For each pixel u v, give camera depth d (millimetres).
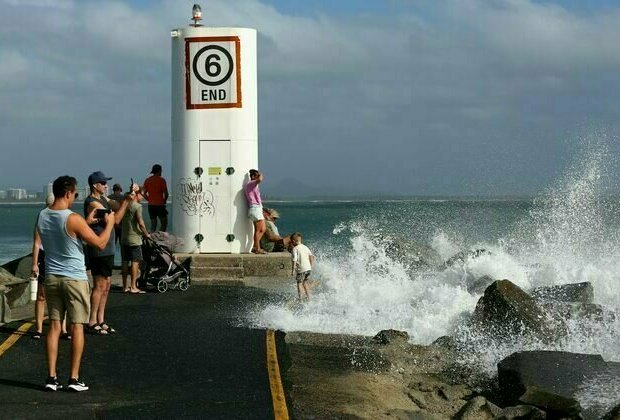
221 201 18406
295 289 16188
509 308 12383
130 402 8172
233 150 18438
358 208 153625
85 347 10602
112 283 16781
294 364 10023
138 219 15289
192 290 15906
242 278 17234
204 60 18406
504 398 9859
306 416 7840
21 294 14125
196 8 18625
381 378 9828
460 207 51281
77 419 7570
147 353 10336
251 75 18547
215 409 7961
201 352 10430
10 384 8773
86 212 11422
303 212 124562
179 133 18516
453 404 9422
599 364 10281
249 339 11250
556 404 8969
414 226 36750
